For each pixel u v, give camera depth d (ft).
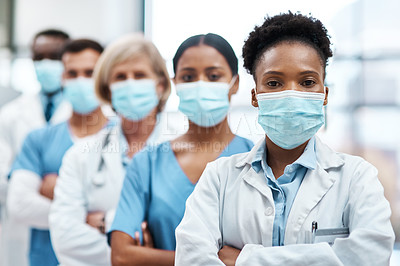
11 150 7.89
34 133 6.86
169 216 4.42
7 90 9.27
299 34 3.19
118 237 4.34
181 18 7.57
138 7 9.23
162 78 5.49
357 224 2.92
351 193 3.06
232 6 7.28
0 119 8.01
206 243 3.07
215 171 3.44
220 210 3.31
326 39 3.22
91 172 5.29
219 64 4.63
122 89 5.43
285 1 7.10
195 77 4.66
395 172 8.27
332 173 3.18
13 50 9.62
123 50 5.52
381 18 8.31
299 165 3.24
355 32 8.30
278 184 3.20
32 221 6.55
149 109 5.40
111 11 9.36
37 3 9.73
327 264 2.78
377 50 8.34
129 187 4.59
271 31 3.22
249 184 3.27
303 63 3.09
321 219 3.04
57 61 7.65
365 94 8.30
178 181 4.54
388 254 2.82
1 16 9.96
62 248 5.08
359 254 2.80
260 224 3.09
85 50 6.64
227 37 4.86
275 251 2.89
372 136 8.34
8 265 7.52
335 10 8.26
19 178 6.61
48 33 7.74
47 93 7.86
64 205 5.19
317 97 3.12
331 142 8.20
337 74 8.29
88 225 5.16
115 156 5.34
